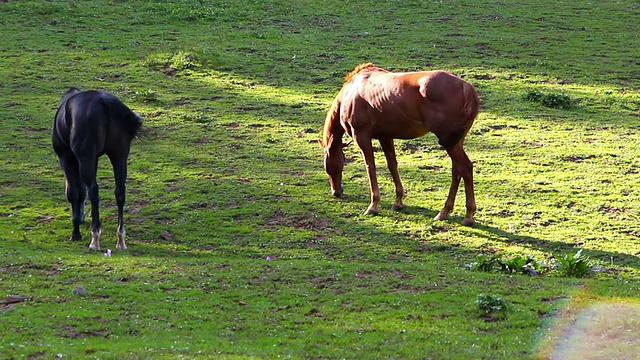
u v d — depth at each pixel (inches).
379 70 674.8
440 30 1264.8
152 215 663.8
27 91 984.9
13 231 614.9
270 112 940.6
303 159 814.5
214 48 1144.8
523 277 516.4
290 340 398.6
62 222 641.6
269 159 810.8
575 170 781.3
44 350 372.2
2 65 1063.6
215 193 714.8
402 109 636.1
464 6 1412.4
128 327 408.8
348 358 377.1
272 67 1083.9
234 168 783.1
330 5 1398.9
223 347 384.8
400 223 655.1
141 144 839.7
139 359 365.4
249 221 655.8
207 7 1354.6
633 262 577.0
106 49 1141.1
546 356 379.6
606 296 470.9
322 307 447.5
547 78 1061.1
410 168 789.9
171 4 1360.7
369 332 411.2
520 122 916.6
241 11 1339.8
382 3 1417.3
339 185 713.0
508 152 832.3
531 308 448.1
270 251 593.3
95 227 571.5
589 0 1481.3
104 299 450.0
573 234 635.5
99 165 781.9
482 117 932.0
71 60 1090.7
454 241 619.2
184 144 845.2
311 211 679.7
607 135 881.5
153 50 1134.4
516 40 1219.9
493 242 617.3
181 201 694.5
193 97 981.2
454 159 639.8
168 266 517.3
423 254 593.3
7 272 491.8
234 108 950.4
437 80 618.8
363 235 630.5
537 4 1441.9
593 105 977.5
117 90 997.8
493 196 714.8
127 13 1317.7
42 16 1278.3
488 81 1046.4
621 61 1138.0
